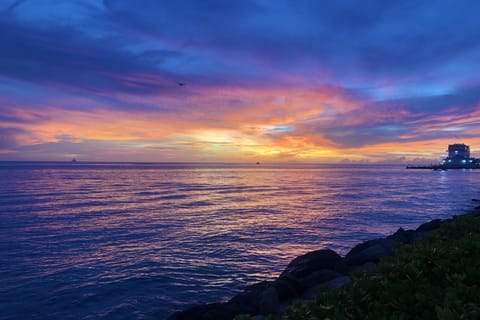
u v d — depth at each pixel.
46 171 170.38
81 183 87.75
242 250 20.33
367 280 4.52
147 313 11.95
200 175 150.75
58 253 19.41
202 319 9.23
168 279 15.20
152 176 135.25
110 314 11.84
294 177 141.88
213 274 15.96
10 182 87.88
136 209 39.50
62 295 13.35
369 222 31.03
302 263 12.44
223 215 35.12
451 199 52.50
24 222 29.89
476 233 7.72
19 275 15.55
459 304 3.30
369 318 3.59
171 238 23.56
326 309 3.73
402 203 47.06
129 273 15.95
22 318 11.55
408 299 3.82
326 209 40.41
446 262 4.98
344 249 20.88
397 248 7.05
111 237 23.84
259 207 42.28
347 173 199.25
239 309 9.66
